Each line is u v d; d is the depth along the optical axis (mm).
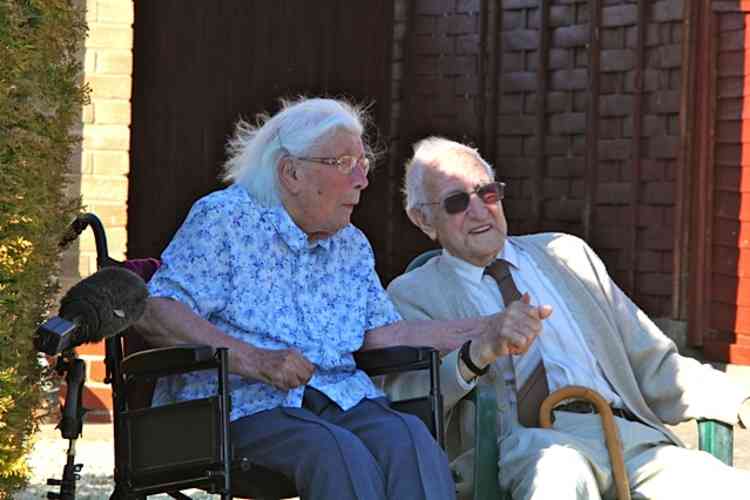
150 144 11703
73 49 5918
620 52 13648
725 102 13367
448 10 14430
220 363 5426
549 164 14102
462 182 6703
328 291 6211
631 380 6711
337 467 5559
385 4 14250
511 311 6184
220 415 5398
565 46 13930
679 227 13430
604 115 13781
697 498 6223
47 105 5691
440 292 6793
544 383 6629
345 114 6152
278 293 6047
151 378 5609
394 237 14602
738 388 6617
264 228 6047
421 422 5895
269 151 6109
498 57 14289
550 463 5965
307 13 13117
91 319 4988
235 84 12312
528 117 14156
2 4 5262
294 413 5797
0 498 5598
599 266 6965
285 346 6012
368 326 6379
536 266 6883
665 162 13508
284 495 5930
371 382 6266
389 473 5699
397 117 14531
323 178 6043
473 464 6449
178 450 5484
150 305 5836
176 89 11883
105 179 10523
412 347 6141
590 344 6730
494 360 6266
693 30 13320
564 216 14039
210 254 5941
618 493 6168
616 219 13789
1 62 5285
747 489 6156
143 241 11672
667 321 13586
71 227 5957
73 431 5262
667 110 13445
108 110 10531
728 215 13375
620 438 6406
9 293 5461
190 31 11977
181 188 11867
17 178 5402
